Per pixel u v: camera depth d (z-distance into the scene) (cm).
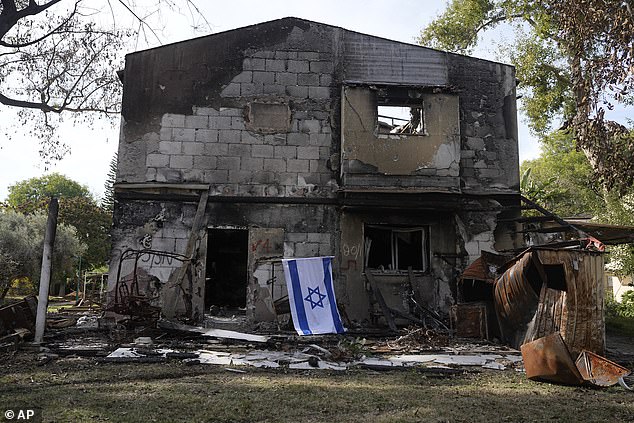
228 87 1359
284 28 1395
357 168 1322
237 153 1334
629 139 1246
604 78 1224
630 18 1117
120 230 1277
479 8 2216
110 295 1248
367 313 1305
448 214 1373
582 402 632
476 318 1148
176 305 1245
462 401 623
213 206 1309
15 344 934
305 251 1316
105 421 511
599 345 909
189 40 1365
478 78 1436
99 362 833
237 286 1864
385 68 1405
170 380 712
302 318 1170
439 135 1358
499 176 1397
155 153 1315
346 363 872
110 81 1605
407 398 631
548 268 988
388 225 1374
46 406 558
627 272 1964
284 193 1331
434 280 1345
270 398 612
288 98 1369
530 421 546
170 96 1340
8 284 2183
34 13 1320
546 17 1906
